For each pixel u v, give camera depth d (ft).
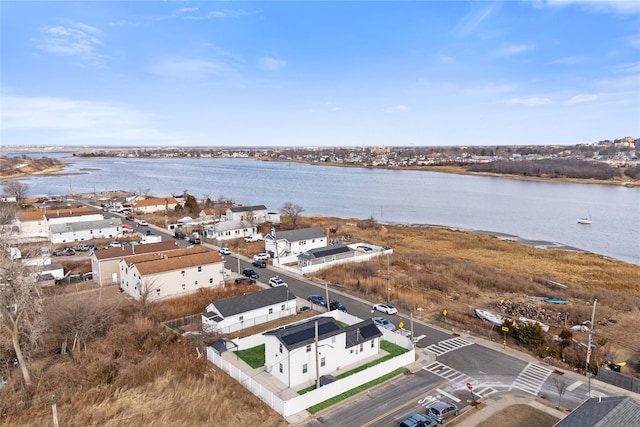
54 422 84.74
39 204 439.63
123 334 136.05
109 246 267.80
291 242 254.06
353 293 190.08
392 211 488.02
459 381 115.34
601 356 129.70
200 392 107.65
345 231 341.00
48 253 227.20
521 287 207.72
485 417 98.27
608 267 261.03
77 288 192.54
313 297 177.99
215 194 605.73
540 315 169.17
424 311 169.78
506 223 421.59
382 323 151.23
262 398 106.22
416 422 92.68
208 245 280.51
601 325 160.66
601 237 362.74
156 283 176.65
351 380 111.04
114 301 169.78
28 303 122.42
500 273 230.89
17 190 485.15
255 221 339.77
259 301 159.63
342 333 122.62
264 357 129.18
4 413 99.30
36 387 110.63
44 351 130.82
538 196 619.26
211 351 126.41
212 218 363.76
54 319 133.08
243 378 113.19
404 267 236.02
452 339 142.82
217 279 196.54
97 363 120.37
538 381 115.24
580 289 207.51
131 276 182.09
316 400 104.01
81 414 98.43
